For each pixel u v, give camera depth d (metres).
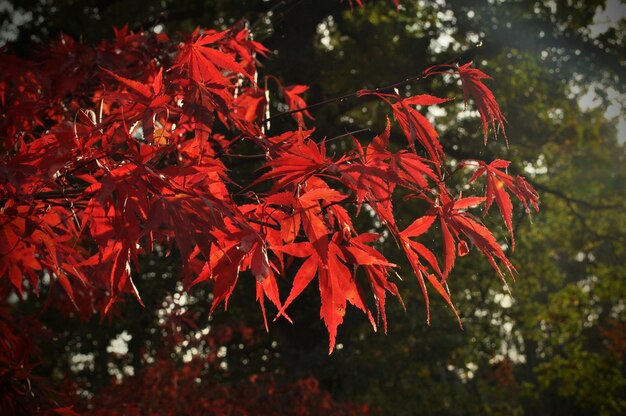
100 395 7.04
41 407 3.09
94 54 3.12
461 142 16.03
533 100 16.73
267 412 8.92
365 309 1.96
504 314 18.16
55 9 13.30
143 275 13.72
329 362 14.27
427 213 1.96
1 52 3.03
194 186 1.88
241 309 15.66
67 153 1.97
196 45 2.16
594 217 19.11
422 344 15.46
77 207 2.17
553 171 19.27
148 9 14.40
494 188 2.03
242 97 3.22
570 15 15.91
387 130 1.94
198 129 2.03
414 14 15.73
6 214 2.16
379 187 1.91
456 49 15.86
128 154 1.90
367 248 1.99
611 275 19.06
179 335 9.21
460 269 17.05
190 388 8.59
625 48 16.16
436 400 16.11
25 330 3.28
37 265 2.54
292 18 11.80
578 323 18.92
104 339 16.36
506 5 15.86
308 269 1.92
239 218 1.84
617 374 18.62
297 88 3.42
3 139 2.91
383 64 15.00
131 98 2.03
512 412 18.42
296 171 1.87
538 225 18.83
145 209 1.76
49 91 3.01
